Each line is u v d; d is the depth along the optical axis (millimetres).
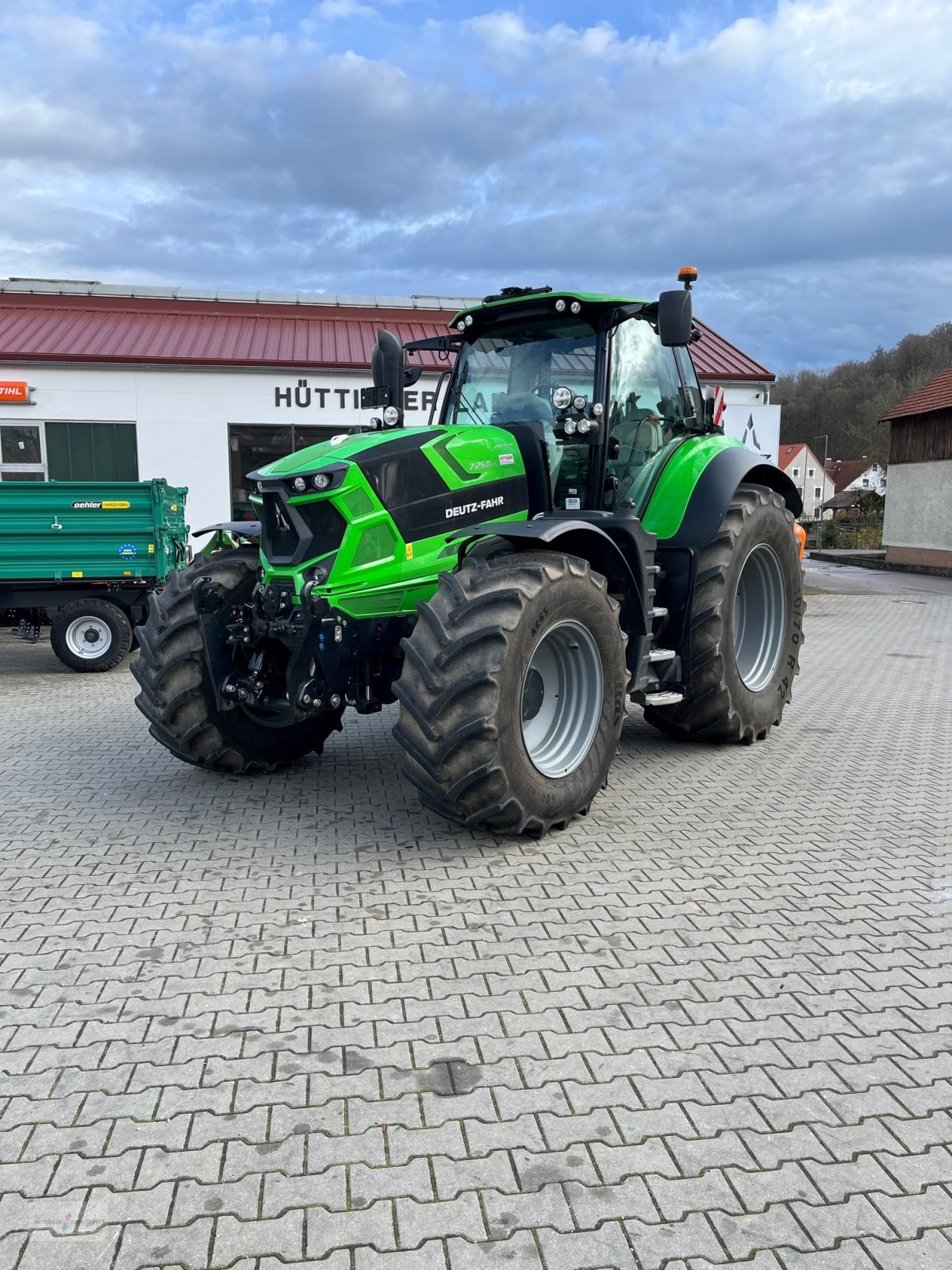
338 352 14852
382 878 3811
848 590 18484
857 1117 2330
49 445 13758
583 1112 2342
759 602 6168
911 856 4066
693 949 3201
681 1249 1922
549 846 4176
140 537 9289
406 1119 2314
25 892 3668
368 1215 2010
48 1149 2213
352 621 4227
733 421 15680
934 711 7105
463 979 2986
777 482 6500
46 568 9133
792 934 3312
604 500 5086
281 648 4848
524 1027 2715
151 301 16422
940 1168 2158
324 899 3604
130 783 5184
